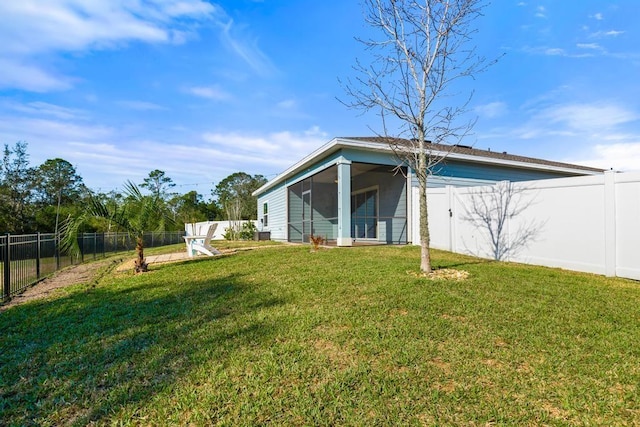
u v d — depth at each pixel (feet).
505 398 7.06
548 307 12.48
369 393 7.25
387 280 16.61
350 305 12.97
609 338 9.77
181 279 20.47
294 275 18.84
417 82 18.79
